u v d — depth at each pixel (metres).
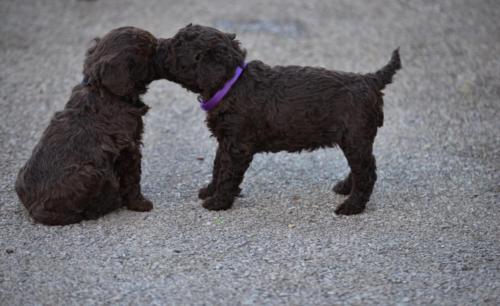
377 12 15.09
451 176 7.87
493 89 10.76
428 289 5.44
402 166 8.20
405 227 6.60
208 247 6.14
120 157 6.60
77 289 5.41
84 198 6.38
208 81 6.46
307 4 15.77
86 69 6.62
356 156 6.61
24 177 6.51
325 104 6.54
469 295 5.35
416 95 10.62
